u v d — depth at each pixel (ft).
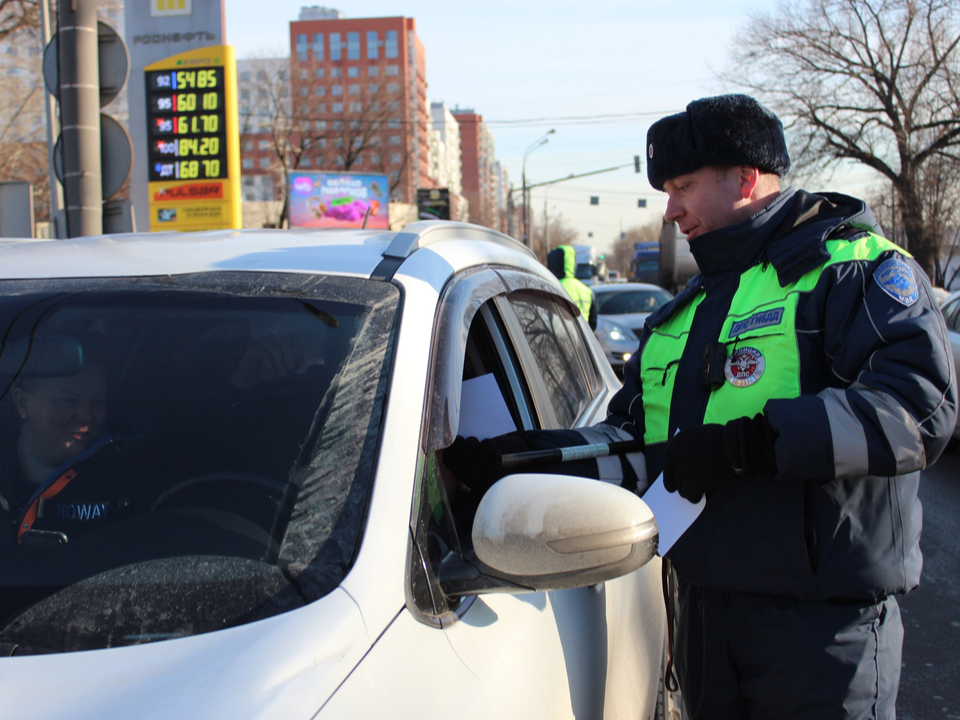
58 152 23.72
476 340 6.57
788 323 5.45
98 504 4.47
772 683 5.49
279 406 4.68
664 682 8.18
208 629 3.70
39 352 5.11
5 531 4.50
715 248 5.89
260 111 178.91
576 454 6.02
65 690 3.38
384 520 4.12
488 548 4.16
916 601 14.43
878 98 95.30
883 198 105.60
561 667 4.96
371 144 191.72
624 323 40.42
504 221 392.47
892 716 5.62
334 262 5.58
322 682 3.41
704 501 5.48
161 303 5.28
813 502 5.30
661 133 6.01
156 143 52.85
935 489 22.06
